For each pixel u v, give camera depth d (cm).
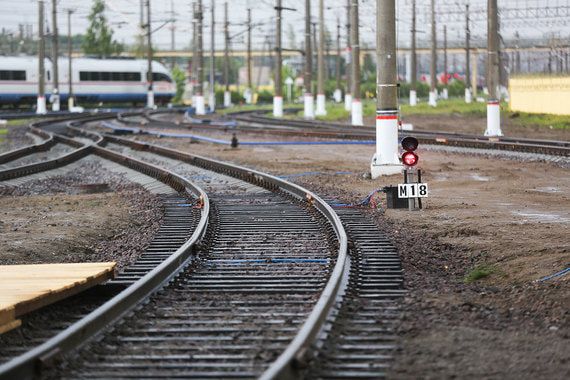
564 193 6028
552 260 3612
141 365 2203
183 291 3173
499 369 2166
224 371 2161
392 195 5347
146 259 3922
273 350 2330
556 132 12975
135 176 8081
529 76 17850
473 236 4366
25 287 2886
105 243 4672
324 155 9838
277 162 8994
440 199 5800
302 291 3138
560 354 2300
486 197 5884
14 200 6412
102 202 6291
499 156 8844
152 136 14350
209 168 8338
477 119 17525
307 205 5462
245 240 4278
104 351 2355
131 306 2803
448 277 3478
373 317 2703
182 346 2417
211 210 5309
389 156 7125
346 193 6244
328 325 2489
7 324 2511
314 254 3856
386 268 3512
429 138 10875
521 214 5022
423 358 2262
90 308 3028
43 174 8356
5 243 4456
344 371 2131
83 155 10312
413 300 2947
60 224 5175
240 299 3033
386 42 6962
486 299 3033
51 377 2091
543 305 2900
